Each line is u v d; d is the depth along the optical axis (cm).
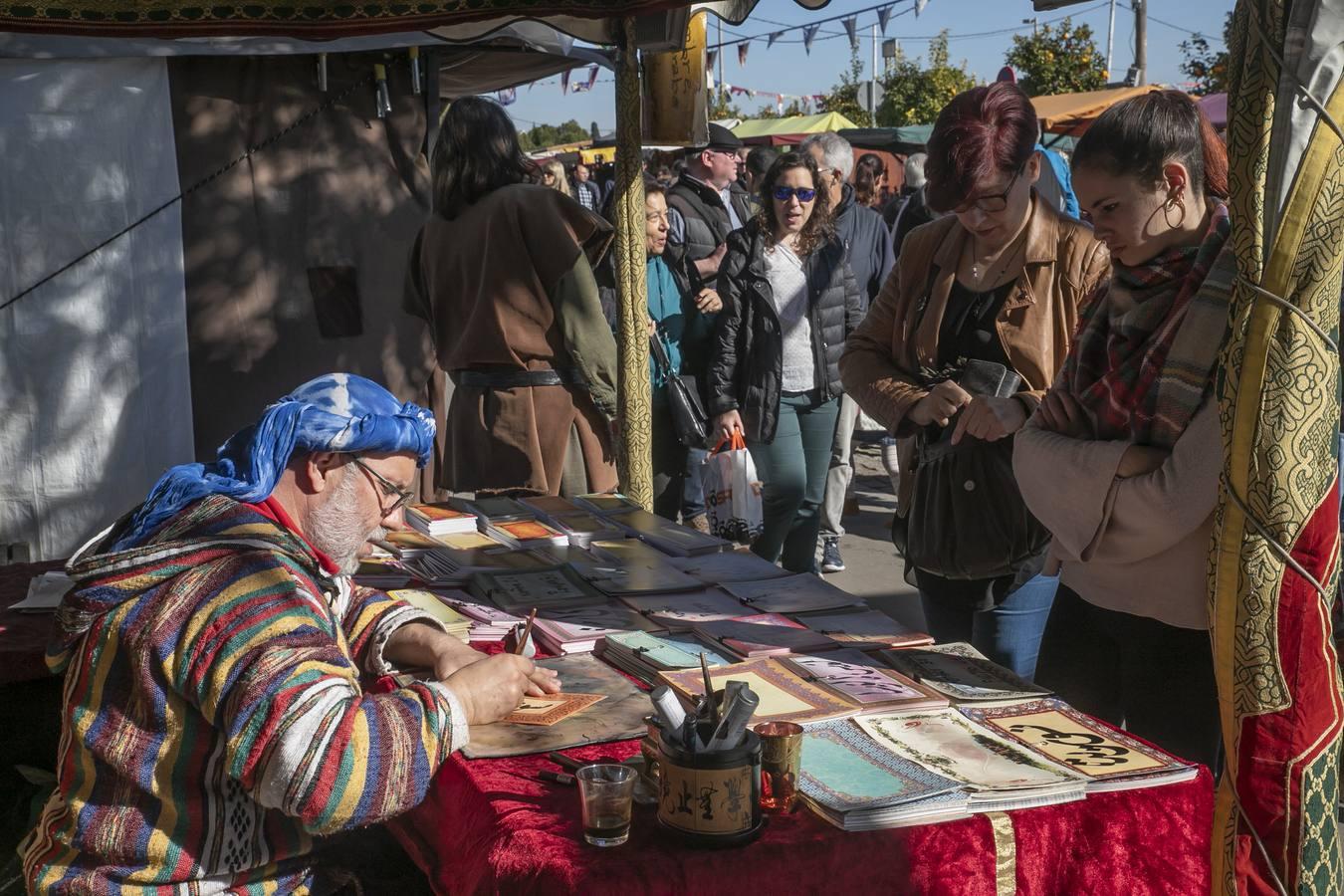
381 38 486
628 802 158
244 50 480
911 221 734
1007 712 202
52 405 487
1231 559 181
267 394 514
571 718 199
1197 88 2089
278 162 504
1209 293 211
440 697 183
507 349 418
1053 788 171
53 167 475
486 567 290
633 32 436
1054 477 230
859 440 741
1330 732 183
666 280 529
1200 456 210
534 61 630
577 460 442
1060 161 750
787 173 481
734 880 154
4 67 465
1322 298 172
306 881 187
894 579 613
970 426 269
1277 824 183
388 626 224
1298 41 165
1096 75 2538
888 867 161
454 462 442
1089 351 238
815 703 201
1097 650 245
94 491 496
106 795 173
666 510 537
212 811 174
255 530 177
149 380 496
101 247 485
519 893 154
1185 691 227
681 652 230
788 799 166
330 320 518
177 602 168
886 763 179
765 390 475
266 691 163
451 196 423
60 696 276
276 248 507
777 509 492
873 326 314
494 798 172
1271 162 170
